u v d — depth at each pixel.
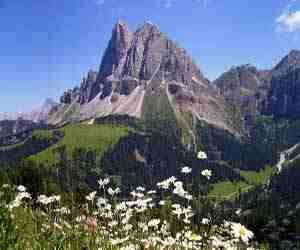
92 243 8.91
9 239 7.20
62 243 8.15
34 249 7.66
